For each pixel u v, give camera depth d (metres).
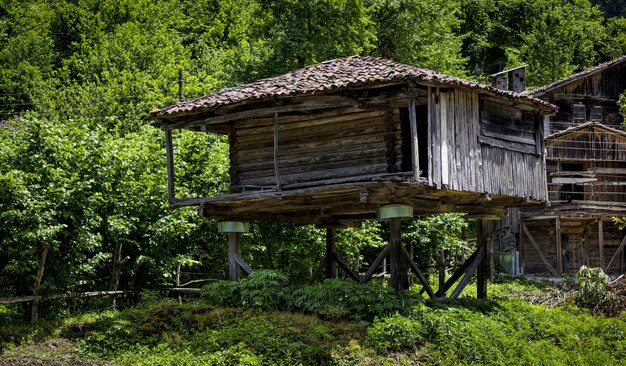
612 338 21.41
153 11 54.06
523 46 56.97
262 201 20.02
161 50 47.03
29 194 18.11
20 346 17.17
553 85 40.06
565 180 34.31
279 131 20.03
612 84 41.72
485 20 62.62
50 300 19.48
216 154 24.03
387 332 17.34
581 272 26.00
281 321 17.94
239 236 21.61
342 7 37.25
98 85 41.41
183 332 18.05
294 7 37.62
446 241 31.64
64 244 19.11
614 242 36.91
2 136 21.97
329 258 23.52
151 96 39.47
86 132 21.58
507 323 20.53
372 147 18.92
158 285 22.41
